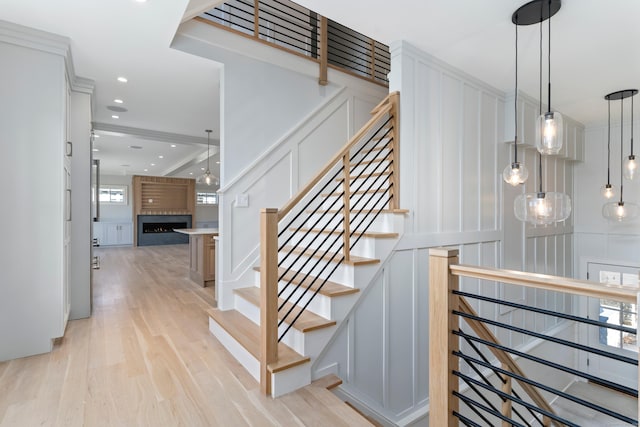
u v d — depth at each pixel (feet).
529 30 8.67
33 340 8.29
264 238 6.66
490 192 12.62
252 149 11.04
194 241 17.34
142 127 18.37
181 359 8.11
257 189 11.11
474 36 9.06
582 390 16.88
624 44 9.23
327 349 7.92
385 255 9.03
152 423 5.70
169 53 9.77
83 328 10.18
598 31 8.57
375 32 8.99
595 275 17.58
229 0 15.16
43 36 8.42
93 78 11.47
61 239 8.65
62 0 7.26
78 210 11.02
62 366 7.71
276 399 6.45
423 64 10.04
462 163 11.42
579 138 17.57
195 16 9.57
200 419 5.81
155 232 35.94
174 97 13.56
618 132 16.81
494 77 11.71
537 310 3.99
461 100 11.33
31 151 8.31
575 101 13.89
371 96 14.34
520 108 13.23
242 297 9.74
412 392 9.93
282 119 11.73
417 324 10.02
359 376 8.68
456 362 4.96
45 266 8.46
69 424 5.65
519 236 14.15
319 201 12.73
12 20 7.93
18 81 8.14
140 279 17.72
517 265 14.01
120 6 7.52
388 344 9.32
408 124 9.71
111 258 25.64
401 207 9.59
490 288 12.85
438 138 10.58
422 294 10.15
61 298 8.64
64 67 8.79
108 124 17.70
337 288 8.17
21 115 8.19
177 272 19.81
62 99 8.66
